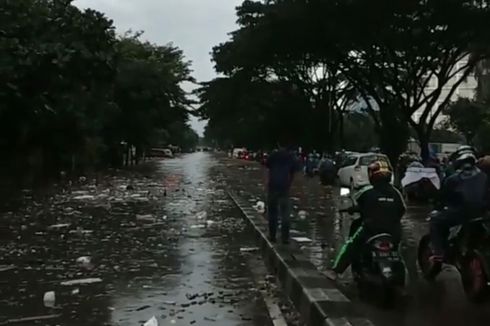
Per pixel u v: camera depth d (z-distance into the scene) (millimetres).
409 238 14133
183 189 29094
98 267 10625
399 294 8812
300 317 7891
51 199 23453
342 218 17484
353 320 6949
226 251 12352
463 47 32531
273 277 10125
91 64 28844
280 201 12016
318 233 14453
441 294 8836
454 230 8625
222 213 18922
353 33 31453
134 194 26031
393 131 37812
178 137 108500
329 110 59750
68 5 29266
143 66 54094
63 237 14000
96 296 8609
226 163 74938
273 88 61906
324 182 33906
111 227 15688
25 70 26250
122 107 52469
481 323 7418
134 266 10734
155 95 54688
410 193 22859
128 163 61125
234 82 59031
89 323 7328
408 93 35719
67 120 32594
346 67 36875
